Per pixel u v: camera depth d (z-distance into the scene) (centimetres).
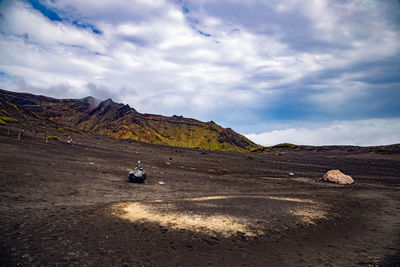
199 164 4881
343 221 1199
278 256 737
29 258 586
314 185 2805
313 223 1120
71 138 5797
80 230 814
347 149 12694
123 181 2052
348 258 749
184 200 1507
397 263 714
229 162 6056
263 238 882
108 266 585
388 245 879
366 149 11581
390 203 1764
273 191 2225
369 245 877
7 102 7744
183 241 794
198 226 959
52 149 3312
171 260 650
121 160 3609
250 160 7369
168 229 902
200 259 673
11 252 608
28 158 2281
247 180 3003
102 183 1817
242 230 948
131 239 776
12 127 4944
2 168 1683
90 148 4562
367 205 1656
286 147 16888
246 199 1644
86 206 1151
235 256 712
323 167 5731
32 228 785
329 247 842
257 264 671
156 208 1214
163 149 8838
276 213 1250
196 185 2305
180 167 3916
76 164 2483
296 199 1759
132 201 1370
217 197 1700
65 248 663
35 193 1258
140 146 8369
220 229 941
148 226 921
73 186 1560
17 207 995
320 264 697
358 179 3581
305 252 783
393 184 3100
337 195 2073
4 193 1165
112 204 1247
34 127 6000
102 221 938
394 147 10488
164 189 1936
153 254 679
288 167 5481
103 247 695
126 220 977
